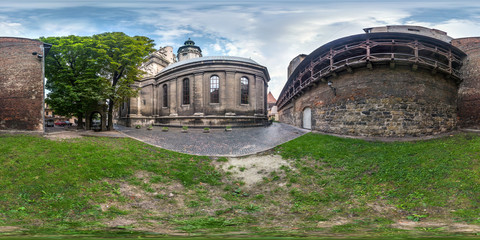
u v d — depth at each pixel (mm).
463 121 17562
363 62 15711
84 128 23953
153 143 17094
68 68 20859
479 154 10375
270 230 5426
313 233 5070
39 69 15797
